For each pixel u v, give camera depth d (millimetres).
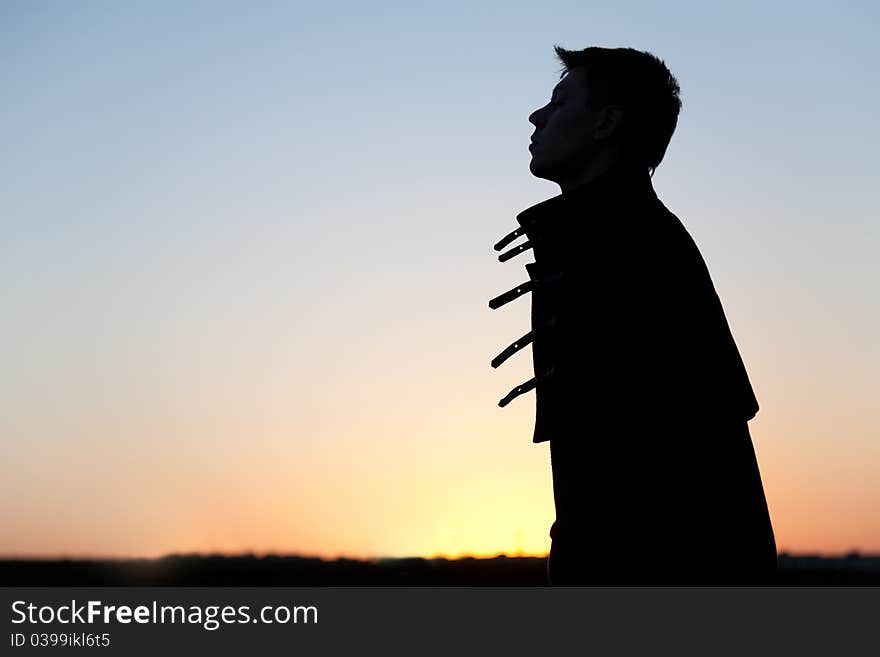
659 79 2559
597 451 2168
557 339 2283
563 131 2531
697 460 2096
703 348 2166
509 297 2396
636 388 2146
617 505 2133
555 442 2271
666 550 2090
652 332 2168
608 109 2490
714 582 2072
